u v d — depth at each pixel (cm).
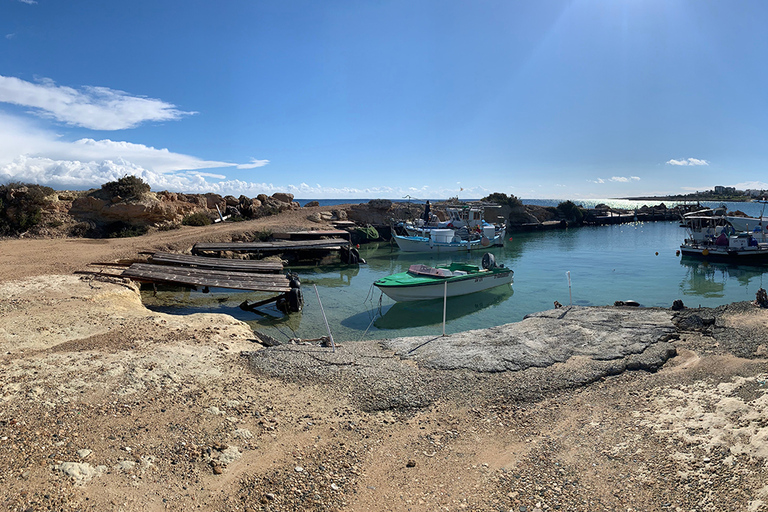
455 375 824
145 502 459
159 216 3750
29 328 1058
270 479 513
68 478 483
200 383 773
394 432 642
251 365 874
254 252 3300
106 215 3566
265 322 1759
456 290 2100
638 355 907
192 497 473
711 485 477
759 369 805
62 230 3281
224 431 616
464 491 504
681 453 546
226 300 2106
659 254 3919
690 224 3822
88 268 2016
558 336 1045
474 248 4191
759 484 462
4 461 502
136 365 832
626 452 565
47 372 779
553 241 5206
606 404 718
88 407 657
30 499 443
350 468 548
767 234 3688
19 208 3238
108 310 1298
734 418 614
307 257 3631
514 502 480
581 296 2247
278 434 620
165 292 2236
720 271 3014
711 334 1031
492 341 1017
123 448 554
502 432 643
